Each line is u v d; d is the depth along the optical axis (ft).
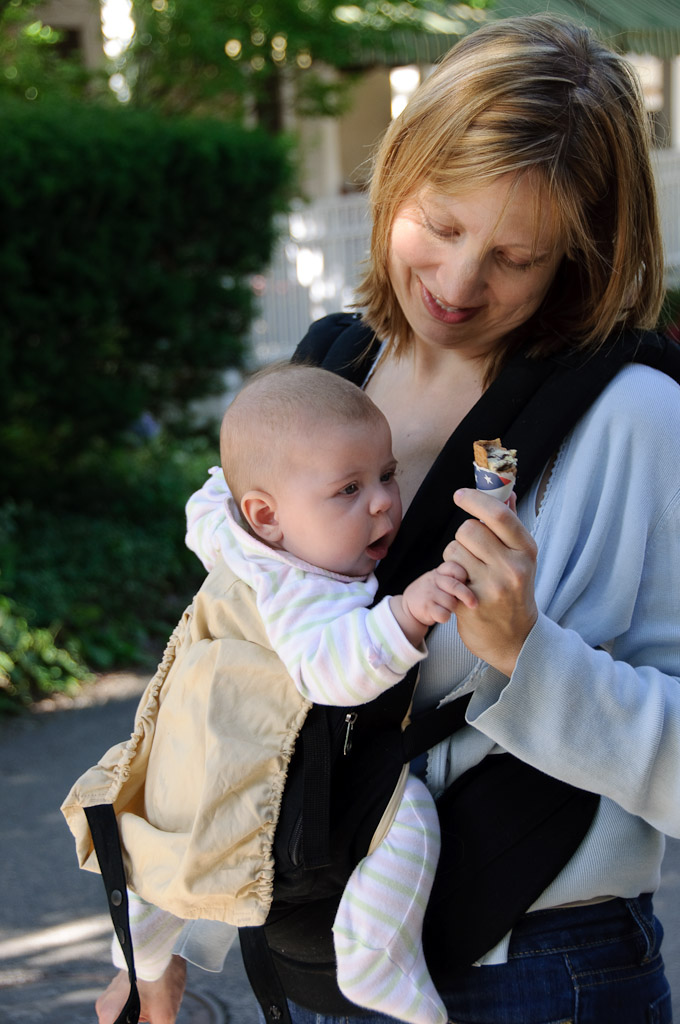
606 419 4.64
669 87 55.31
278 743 4.63
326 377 4.99
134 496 22.97
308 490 4.78
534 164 4.38
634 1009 4.79
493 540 4.10
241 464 4.96
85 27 36.19
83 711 17.34
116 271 20.86
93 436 22.44
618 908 4.82
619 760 4.33
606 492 4.61
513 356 4.91
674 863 13.01
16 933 11.82
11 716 17.17
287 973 5.02
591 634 4.66
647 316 4.90
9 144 19.08
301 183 38.22
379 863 4.58
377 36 33.55
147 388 22.98
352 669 4.33
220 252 23.71
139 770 5.25
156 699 5.21
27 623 18.53
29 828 13.82
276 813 4.62
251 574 4.82
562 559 4.60
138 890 5.06
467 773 4.73
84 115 21.61
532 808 4.64
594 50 4.63
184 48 30.27
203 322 23.82
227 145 22.84
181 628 5.26
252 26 32.09
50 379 20.57
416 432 5.39
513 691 4.30
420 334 5.11
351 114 52.85
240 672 4.77
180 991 5.93
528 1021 4.65
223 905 4.73
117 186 20.44
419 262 4.84
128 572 20.49
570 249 4.65
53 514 22.03
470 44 4.69
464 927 4.65
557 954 4.69
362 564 4.88
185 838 4.82
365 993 4.57
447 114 4.50
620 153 4.51
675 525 4.58
